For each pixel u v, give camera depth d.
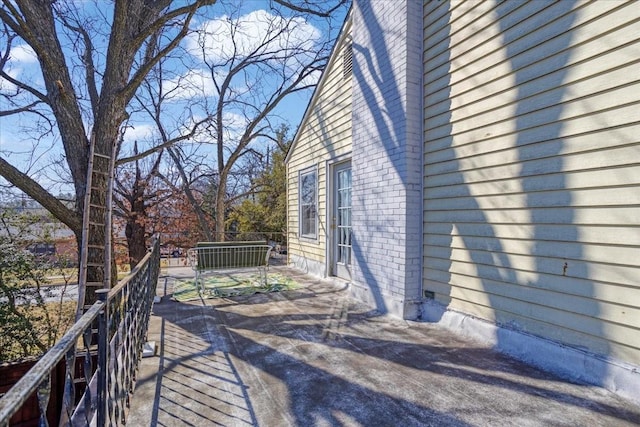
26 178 4.59
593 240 2.19
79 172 4.88
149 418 1.90
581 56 2.25
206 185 15.62
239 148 12.70
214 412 1.96
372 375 2.39
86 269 4.44
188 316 3.90
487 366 2.49
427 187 3.61
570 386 2.17
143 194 12.71
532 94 2.56
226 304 4.44
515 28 2.68
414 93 3.66
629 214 2.02
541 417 1.86
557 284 2.40
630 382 1.98
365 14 4.44
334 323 3.56
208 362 2.64
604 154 2.13
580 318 2.27
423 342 2.98
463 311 3.19
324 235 6.20
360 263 4.48
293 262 7.79
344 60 5.54
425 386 2.22
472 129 3.08
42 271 5.95
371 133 4.25
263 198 16.06
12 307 5.20
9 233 6.33
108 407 1.58
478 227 3.02
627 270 2.03
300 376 2.39
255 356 2.75
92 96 6.48
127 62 5.18
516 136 2.68
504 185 2.78
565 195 2.35
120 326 1.87
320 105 6.40
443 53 3.41
